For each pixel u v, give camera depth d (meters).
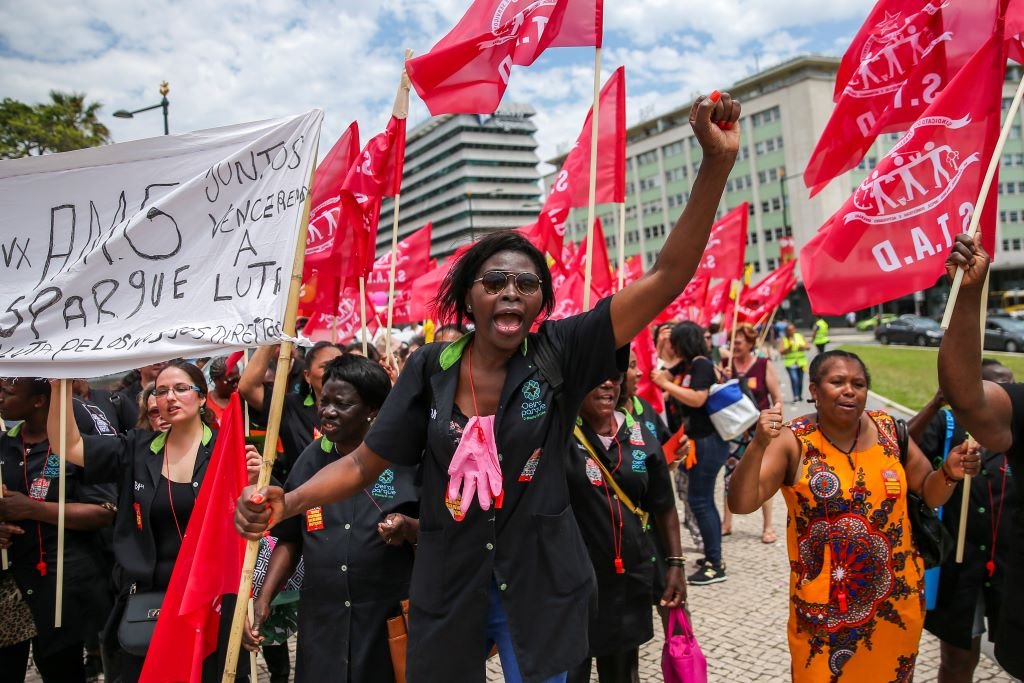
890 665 2.87
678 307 11.22
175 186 3.23
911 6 3.94
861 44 4.13
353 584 3.01
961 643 3.35
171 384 3.35
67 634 3.75
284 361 2.74
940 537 3.02
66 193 3.34
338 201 5.73
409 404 2.21
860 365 2.88
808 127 53.56
